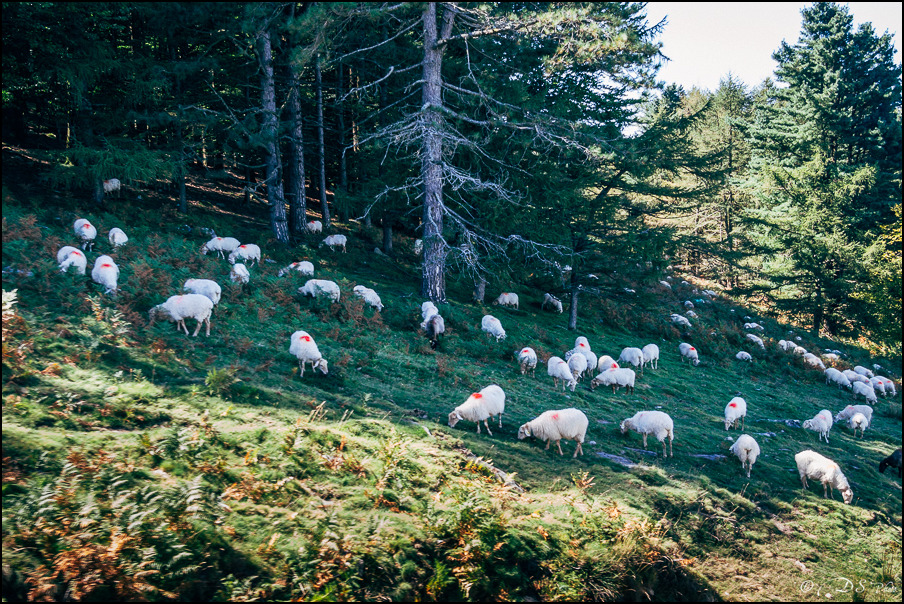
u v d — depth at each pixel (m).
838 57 41.09
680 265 48.81
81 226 15.30
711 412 16.00
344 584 5.50
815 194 36.88
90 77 17.55
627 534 7.45
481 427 10.62
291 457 7.21
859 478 12.38
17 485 5.50
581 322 24.61
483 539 6.60
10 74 15.60
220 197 29.08
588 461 10.03
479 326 19.08
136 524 5.32
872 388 22.75
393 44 22.39
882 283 32.94
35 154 23.14
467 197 21.83
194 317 11.26
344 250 24.91
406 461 7.96
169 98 22.78
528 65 21.11
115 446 6.55
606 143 18.56
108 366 8.58
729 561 8.10
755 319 34.44
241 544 5.69
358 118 30.41
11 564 4.71
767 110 46.28
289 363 11.29
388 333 16.00
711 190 24.45
